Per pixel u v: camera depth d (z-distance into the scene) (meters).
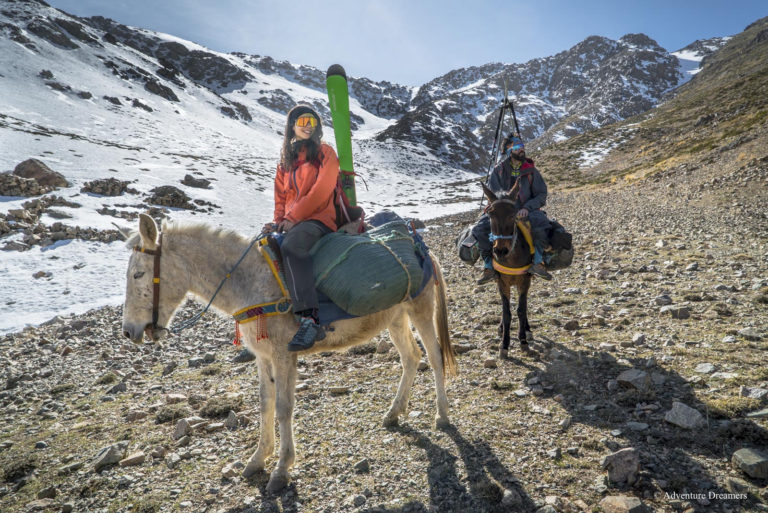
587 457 3.52
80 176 34.09
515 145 5.99
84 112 78.25
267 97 197.38
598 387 4.65
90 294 14.33
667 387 4.41
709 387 4.31
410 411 4.66
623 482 3.16
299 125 3.56
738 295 7.04
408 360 4.52
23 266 17.36
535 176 6.03
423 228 28.69
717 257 10.06
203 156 66.50
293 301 3.37
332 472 3.74
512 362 5.62
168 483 3.84
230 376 6.34
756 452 3.18
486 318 7.52
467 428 4.16
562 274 10.23
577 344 5.94
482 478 3.38
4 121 53.41
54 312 12.52
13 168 32.78
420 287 4.13
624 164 52.69
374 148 122.56
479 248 5.95
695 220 16.05
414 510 3.18
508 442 3.85
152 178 38.69
